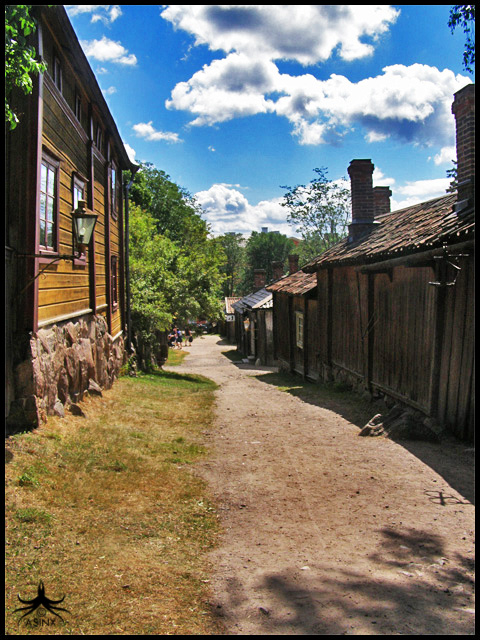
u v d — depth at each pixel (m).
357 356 11.80
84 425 7.43
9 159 6.17
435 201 10.71
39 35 6.31
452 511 4.91
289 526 4.78
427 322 7.88
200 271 24.06
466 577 3.67
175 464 6.64
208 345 45.38
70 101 8.93
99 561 3.76
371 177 13.72
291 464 6.79
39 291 6.79
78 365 8.70
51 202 7.54
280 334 21.69
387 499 5.33
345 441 7.84
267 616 3.20
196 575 3.77
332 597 3.43
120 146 14.28
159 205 39.72
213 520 4.93
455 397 7.05
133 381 13.85
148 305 18.39
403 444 7.26
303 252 35.88
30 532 3.94
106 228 12.94
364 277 11.16
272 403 12.12
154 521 4.70
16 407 6.14
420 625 3.05
